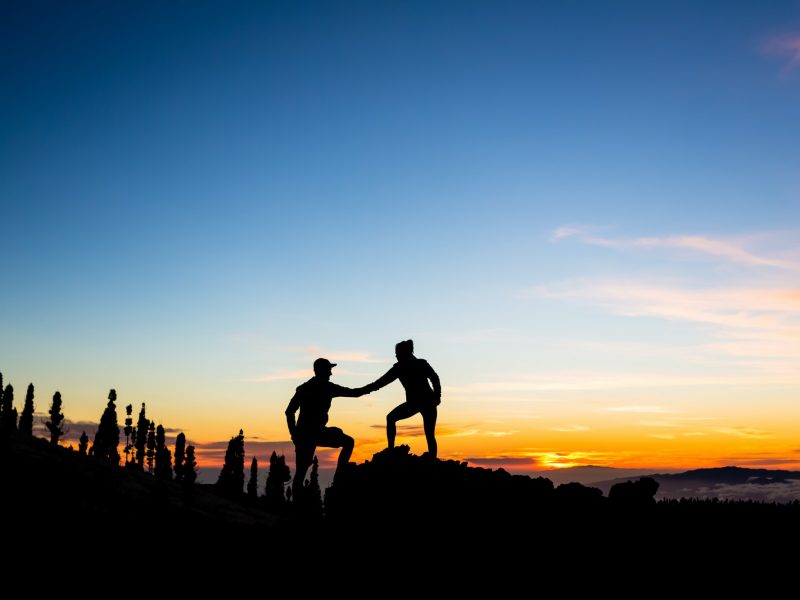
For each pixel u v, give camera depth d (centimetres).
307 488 1709
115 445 16262
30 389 15850
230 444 15312
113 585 1434
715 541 1395
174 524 1873
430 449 1700
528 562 1383
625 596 1241
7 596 1398
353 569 1448
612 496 1631
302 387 1703
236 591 1394
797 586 1207
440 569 1398
